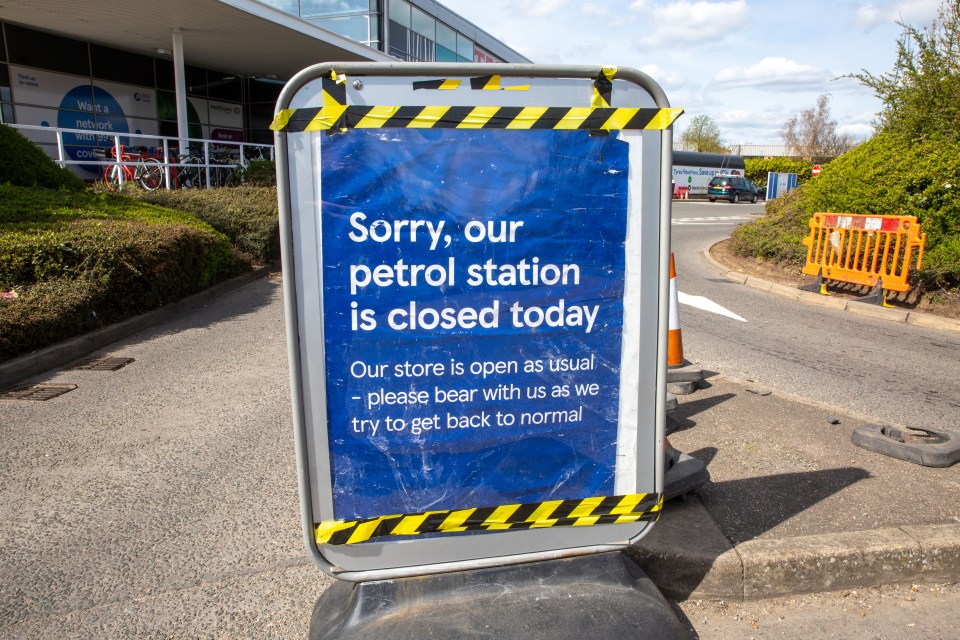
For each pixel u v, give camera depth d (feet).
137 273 25.27
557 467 8.41
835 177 40.88
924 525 10.66
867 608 9.65
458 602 8.07
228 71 75.66
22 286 23.56
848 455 13.47
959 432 15.49
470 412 8.06
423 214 7.48
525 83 7.45
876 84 39.37
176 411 17.03
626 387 8.40
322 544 8.05
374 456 7.96
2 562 10.58
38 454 14.43
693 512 11.02
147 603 9.64
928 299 32.32
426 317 7.72
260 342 23.97
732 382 18.40
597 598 8.25
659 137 7.87
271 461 14.16
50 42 56.44
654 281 8.18
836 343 25.76
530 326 7.97
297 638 8.98
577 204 7.80
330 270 7.43
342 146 7.20
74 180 40.01
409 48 87.04
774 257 43.47
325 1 78.64
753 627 9.28
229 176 58.65
